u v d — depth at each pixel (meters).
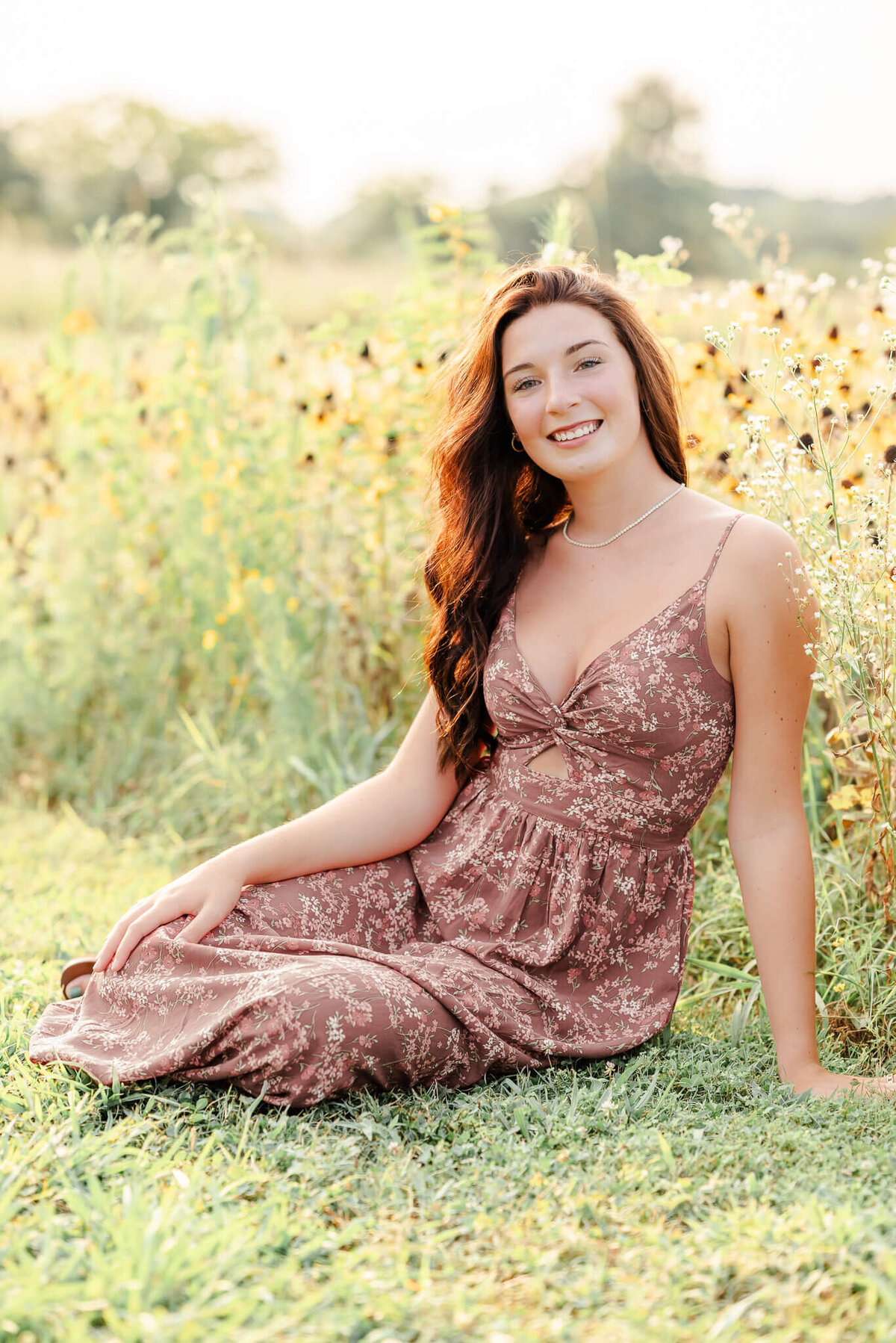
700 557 2.29
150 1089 2.18
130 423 4.58
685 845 2.42
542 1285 1.56
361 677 4.01
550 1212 1.74
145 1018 2.28
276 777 3.89
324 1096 2.08
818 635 2.32
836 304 3.65
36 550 4.77
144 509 4.56
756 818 2.29
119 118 20.03
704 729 2.28
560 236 3.55
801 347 3.32
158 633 4.54
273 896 2.44
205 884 2.38
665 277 3.41
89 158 19.89
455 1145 1.96
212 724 4.35
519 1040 2.24
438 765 2.61
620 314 2.39
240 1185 1.83
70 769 4.43
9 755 4.58
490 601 2.56
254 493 4.14
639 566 2.38
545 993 2.31
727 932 2.86
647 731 2.27
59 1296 1.50
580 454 2.36
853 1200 1.70
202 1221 1.70
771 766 2.29
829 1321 1.47
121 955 2.36
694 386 3.50
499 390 2.50
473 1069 2.22
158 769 4.30
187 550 4.38
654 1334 1.44
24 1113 2.08
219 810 3.89
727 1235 1.64
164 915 2.36
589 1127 2.02
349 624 3.94
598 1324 1.47
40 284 8.59
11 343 6.41
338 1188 1.82
